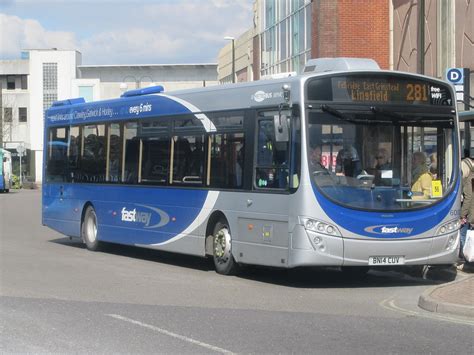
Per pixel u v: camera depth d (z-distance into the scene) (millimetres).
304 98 10727
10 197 45406
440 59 20609
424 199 11148
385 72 11133
